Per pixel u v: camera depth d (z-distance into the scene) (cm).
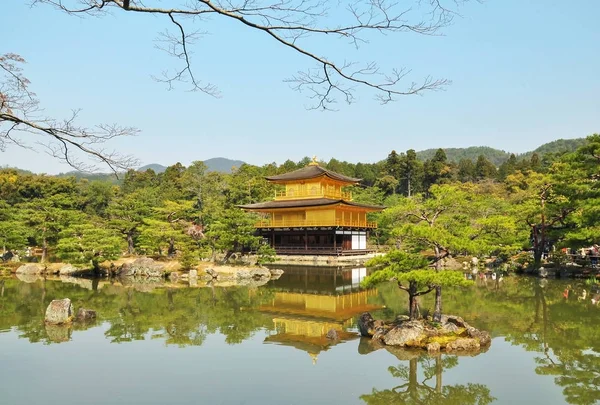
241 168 11050
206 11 695
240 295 3650
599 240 3859
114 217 6575
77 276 4934
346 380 1627
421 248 2308
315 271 5431
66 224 5641
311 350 1994
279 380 1617
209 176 9238
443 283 1941
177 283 4403
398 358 1875
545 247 5309
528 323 2519
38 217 5525
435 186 2344
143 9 685
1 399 1440
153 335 2289
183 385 1562
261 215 8100
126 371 1714
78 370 1727
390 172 12175
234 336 2270
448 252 2166
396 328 2106
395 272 2105
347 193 8019
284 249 6706
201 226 7131
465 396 1484
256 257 5981
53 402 1414
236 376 1661
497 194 9388
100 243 4934
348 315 2809
